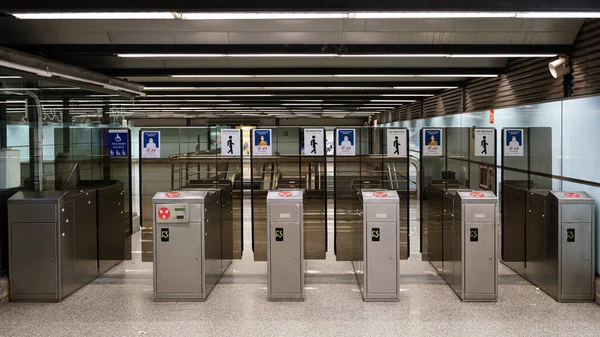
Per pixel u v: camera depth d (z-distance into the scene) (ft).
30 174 21.40
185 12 12.48
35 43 20.20
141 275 21.12
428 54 19.89
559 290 17.04
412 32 19.42
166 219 17.21
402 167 28.35
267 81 33.22
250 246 26.35
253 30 19.44
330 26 19.20
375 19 18.89
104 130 26.17
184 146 29.99
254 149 23.07
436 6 12.44
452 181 24.79
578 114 18.17
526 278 20.10
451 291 18.45
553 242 17.42
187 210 17.19
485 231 17.19
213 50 19.95
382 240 17.24
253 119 74.43
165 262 17.33
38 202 17.25
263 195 27.96
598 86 16.84
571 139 18.72
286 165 27.37
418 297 17.72
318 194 27.20
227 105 51.96
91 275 20.10
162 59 26.12
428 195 23.67
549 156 20.54
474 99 31.22
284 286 17.35
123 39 20.04
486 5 12.42
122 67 26.81
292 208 17.29
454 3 12.42
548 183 20.63
